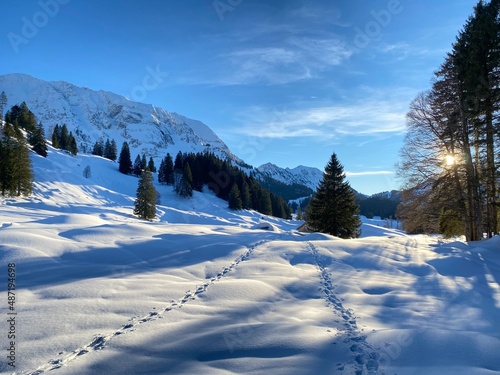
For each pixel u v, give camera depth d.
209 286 7.43
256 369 3.84
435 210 20.44
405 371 3.80
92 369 3.79
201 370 3.80
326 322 5.52
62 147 107.00
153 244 11.90
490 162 18.20
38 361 3.92
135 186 100.00
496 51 17.36
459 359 4.11
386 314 6.23
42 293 6.36
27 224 15.63
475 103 17.91
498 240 15.83
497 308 6.82
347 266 10.77
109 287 6.93
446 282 9.07
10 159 49.94
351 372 3.78
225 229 21.67
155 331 4.88
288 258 11.43
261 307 6.27
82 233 12.69
